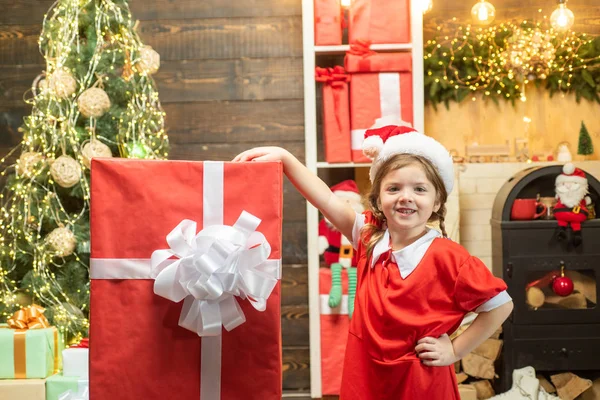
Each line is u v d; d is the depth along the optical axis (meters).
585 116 3.13
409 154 1.42
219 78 3.15
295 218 3.15
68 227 2.42
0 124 3.14
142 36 3.14
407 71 2.79
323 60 3.10
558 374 2.84
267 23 3.14
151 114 2.59
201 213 1.10
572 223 2.71
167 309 1.10
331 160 2.82
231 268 1.05
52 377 2.14
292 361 3.13
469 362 2.78
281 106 3.15
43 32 2.61
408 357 1.33
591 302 2.80
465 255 1.37
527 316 2.74
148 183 1.09
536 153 3.12
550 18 2.86
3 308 2.46
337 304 2.80
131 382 1.09
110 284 1.09
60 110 2.40
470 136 3.13
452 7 3.12
